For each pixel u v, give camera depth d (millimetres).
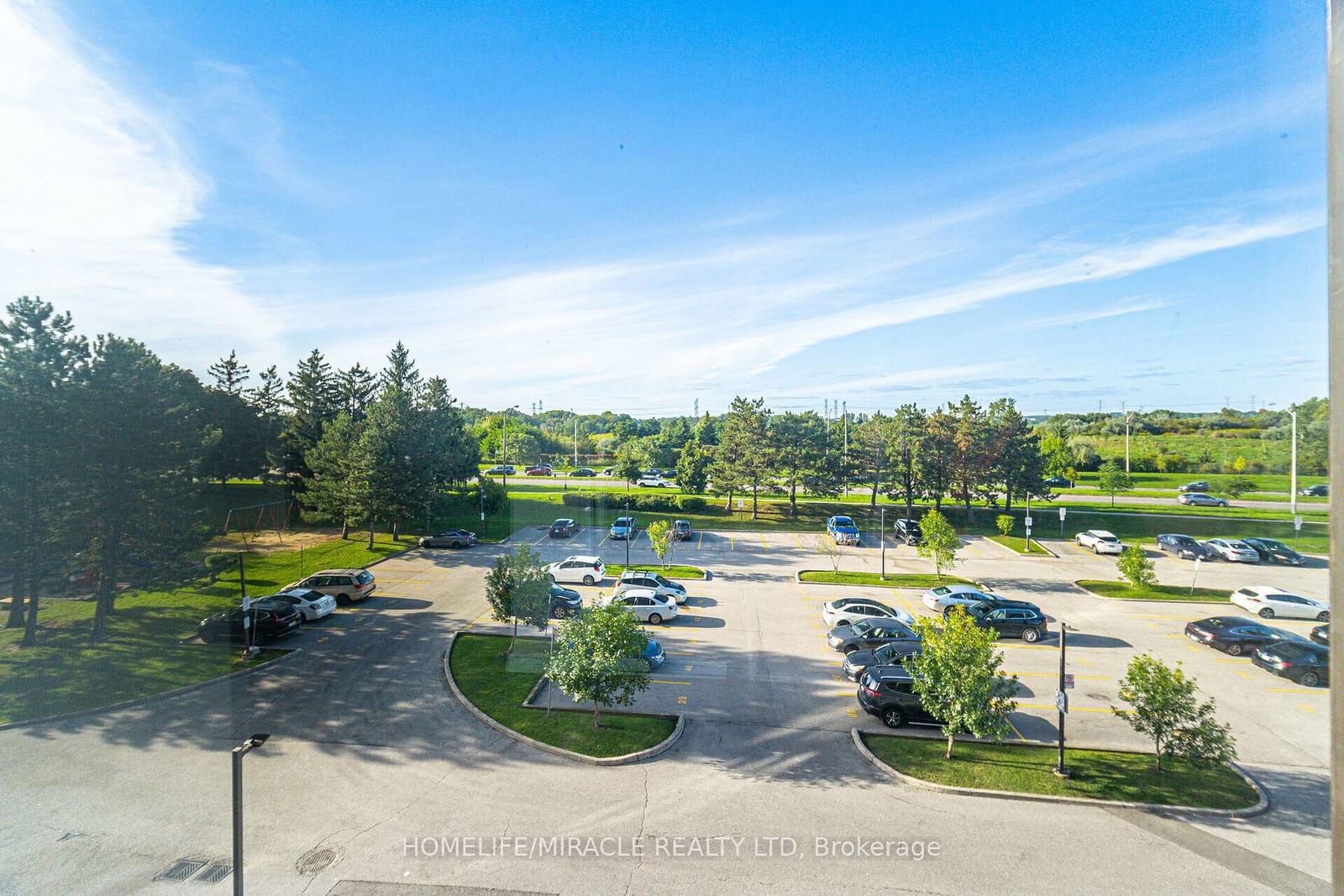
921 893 10906
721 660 21531
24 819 12859
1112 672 20672
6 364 19984
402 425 41125
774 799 13742
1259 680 20141
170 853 11883
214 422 38250
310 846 12133
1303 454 47188
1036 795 13773
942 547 32594
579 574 31344
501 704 18062
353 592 28062
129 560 21859
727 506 55562
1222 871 11508
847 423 62688
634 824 12859
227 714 17516
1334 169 5613
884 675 17359
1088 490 64625
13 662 19922
